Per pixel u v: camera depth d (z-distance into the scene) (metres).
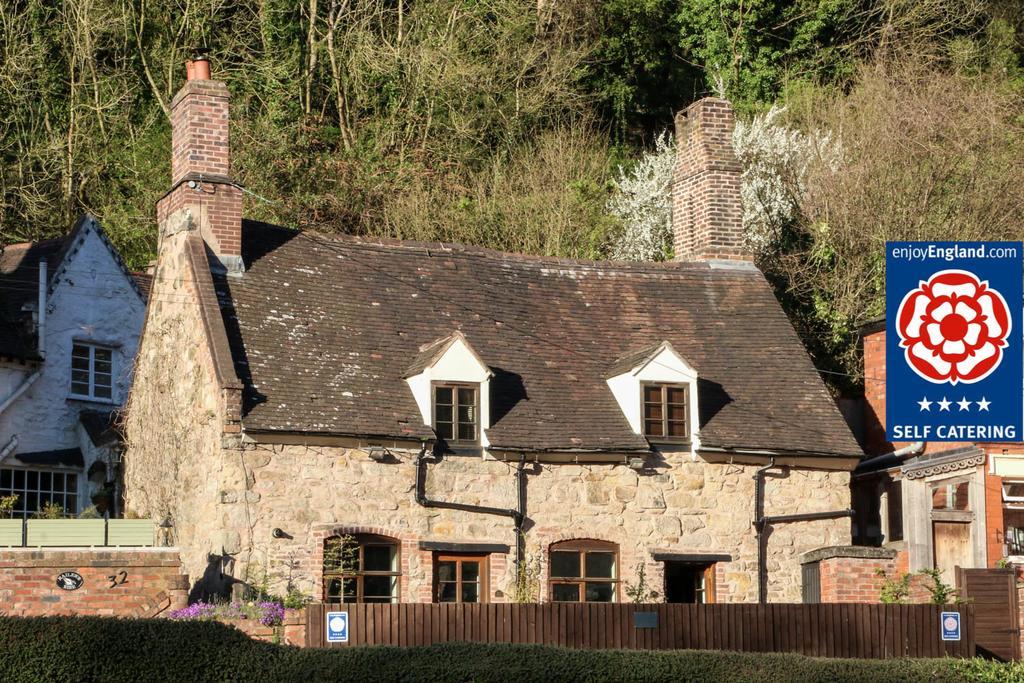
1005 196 40.72
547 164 43.53
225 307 27.03
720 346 30.39
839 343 38.66
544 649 21.50
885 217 40.19
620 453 27.14
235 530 24.83
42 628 20.06
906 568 29.06
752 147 41.84
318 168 41.66
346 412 26.05
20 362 31.55
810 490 28.44
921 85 44.91
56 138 41.06
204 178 27.98
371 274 29.41
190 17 44.62
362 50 44.06
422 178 42.16
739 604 24.17
